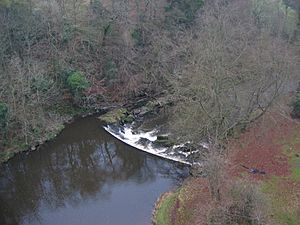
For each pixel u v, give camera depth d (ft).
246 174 131.75
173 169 147.74
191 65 163.63
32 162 157.89
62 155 162.40
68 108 186.70
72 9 196.65
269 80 150.20
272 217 110.01
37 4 186.70
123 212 129.08
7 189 144.56
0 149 158.20
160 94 197.26
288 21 225.35
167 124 175.52
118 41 199.00
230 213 104.73
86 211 131.23
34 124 167.94
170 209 122.72
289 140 150.51
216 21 179.42
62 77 184.44
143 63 201.87
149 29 204.64
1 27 170.19
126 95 197.88
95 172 152.25
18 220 129.08
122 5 201.36
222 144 140.46
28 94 163.84
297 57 175.94
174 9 208.03
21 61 171.01
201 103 140.26
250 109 151.02
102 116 185.37
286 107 169.78
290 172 131.75
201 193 125.49
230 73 144.15
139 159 155.74
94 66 198.08
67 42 190.08
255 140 151.12
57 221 127.34
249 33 179.42
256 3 227.81
